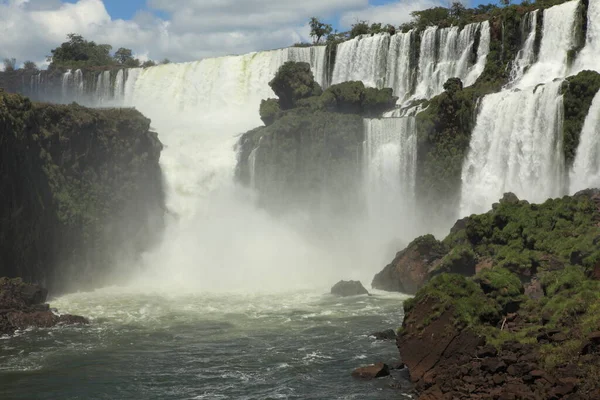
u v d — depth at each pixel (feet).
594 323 117.70
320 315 175.32
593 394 101.40
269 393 122.42
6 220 198.80
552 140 214.90
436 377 117.39
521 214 182.60
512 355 115.75
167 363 140.26
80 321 173.17
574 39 252.01
